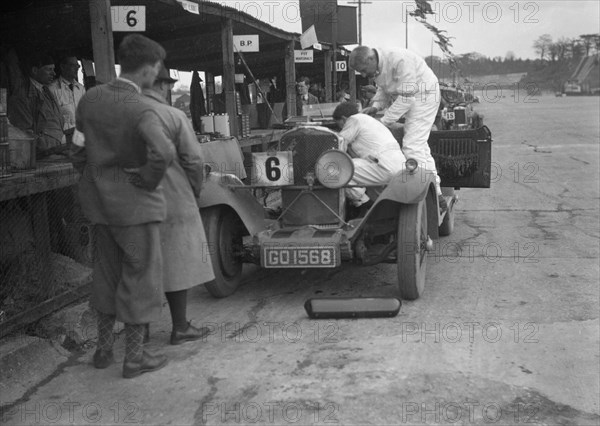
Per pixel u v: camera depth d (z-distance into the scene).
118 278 3.64
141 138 3.36
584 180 11.05
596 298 4.72
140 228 3.45
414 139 5.79
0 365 3.59
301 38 12.13
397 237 4.66
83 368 3.77
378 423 2.99
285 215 5.05
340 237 4.62
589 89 79.62
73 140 3.54
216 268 4.80
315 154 4.97
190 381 3.52
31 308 4.04
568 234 6.97
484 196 9.77
